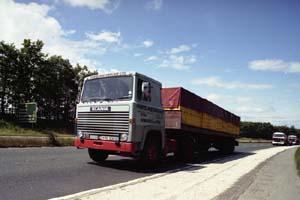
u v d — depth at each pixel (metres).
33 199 6.34
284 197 8.37
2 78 42.91
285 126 109.62
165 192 7.78
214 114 19.50
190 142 15.38
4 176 8.16
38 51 45.50
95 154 12.05
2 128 31.77
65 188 7.44
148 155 11.21
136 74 10.59
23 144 17.77
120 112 10.34
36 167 9.79
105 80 11.07
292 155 25.78
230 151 24.05
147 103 11.07
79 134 11.06
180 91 14.12
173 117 14.09
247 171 13.14
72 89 51.31
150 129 11.16
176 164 14.11
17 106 38.75
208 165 14.62
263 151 30.39
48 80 47.12
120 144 10.16
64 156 13.19
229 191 8.55
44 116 48.25
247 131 91.31
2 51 42.69
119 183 8.60
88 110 10.97
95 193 7.12
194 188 8.56
